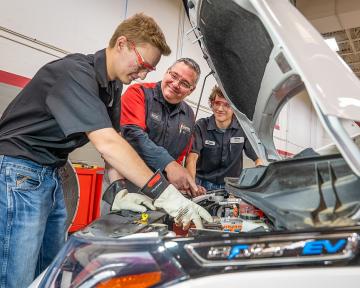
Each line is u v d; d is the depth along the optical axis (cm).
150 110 178
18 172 104
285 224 59
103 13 298
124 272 49
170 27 386
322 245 47
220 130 226
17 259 104
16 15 231
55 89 100
